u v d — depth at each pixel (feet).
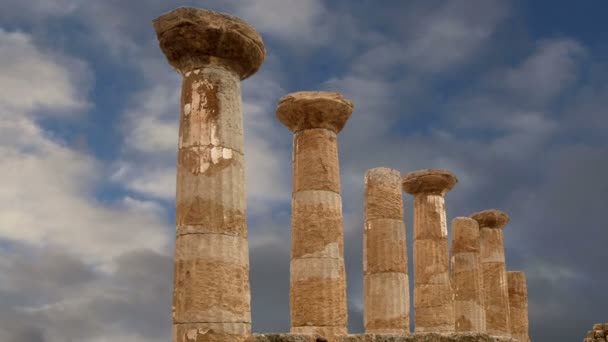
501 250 105.29
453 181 86.02
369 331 72.74
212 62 47.50
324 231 61.31
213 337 43.73
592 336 99.14
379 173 75.61
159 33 47.85
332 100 62.59
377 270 73.36
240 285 45.73
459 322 93.40
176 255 45.65
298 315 60.29
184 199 46.03
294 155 63.82
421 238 84.53
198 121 46.62
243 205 47.32
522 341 115.24
